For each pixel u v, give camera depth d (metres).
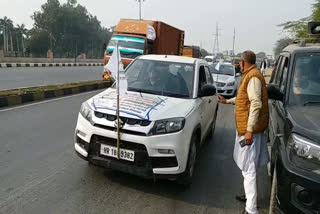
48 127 6.27
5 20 83.81
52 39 77.31
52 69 24.42
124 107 3.71
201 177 4.41
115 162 3.59
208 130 5.61
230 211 3.51
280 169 2.80
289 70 3.75
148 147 3.44
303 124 2.80
